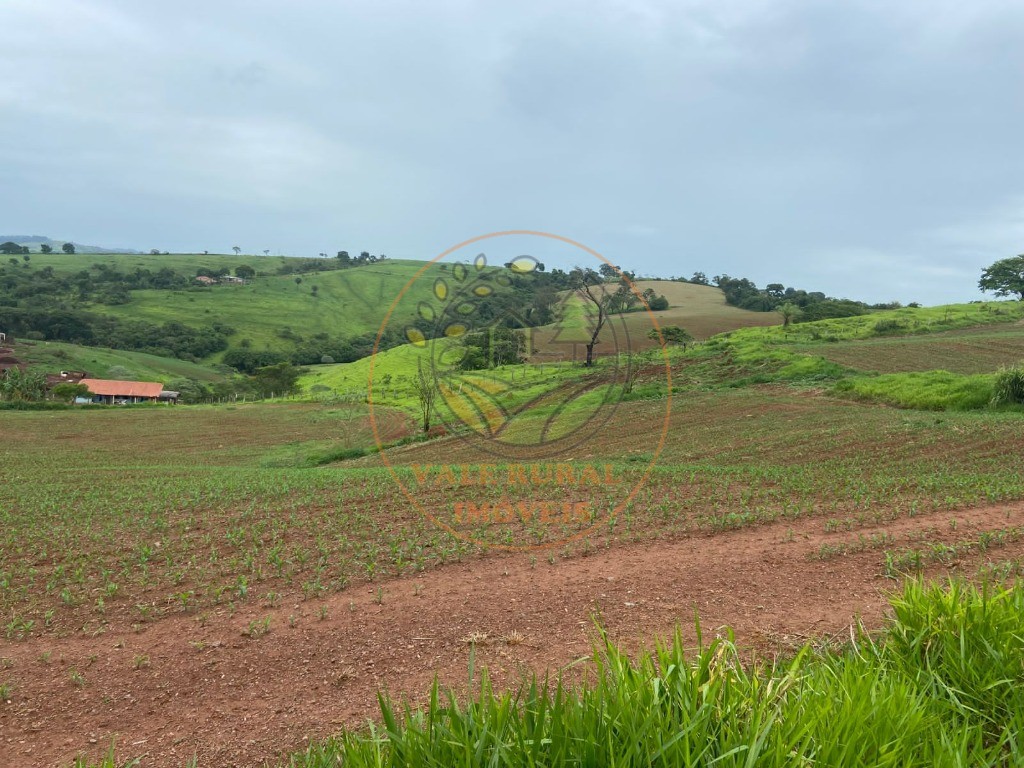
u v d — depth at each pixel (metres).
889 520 8.39
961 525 7.96
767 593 5.90
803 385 31.47
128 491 14.91
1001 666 3.16
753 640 4.84
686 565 6.79
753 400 28.44
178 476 19.44
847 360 37.78
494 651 4.96
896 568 6.41
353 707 4.27
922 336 52.25
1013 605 3.65
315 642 5.36
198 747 3.93
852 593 5.82
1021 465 13.44
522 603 5.93
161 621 6.11
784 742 2.36
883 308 86.44
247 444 32.78
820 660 3.72
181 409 49.38
